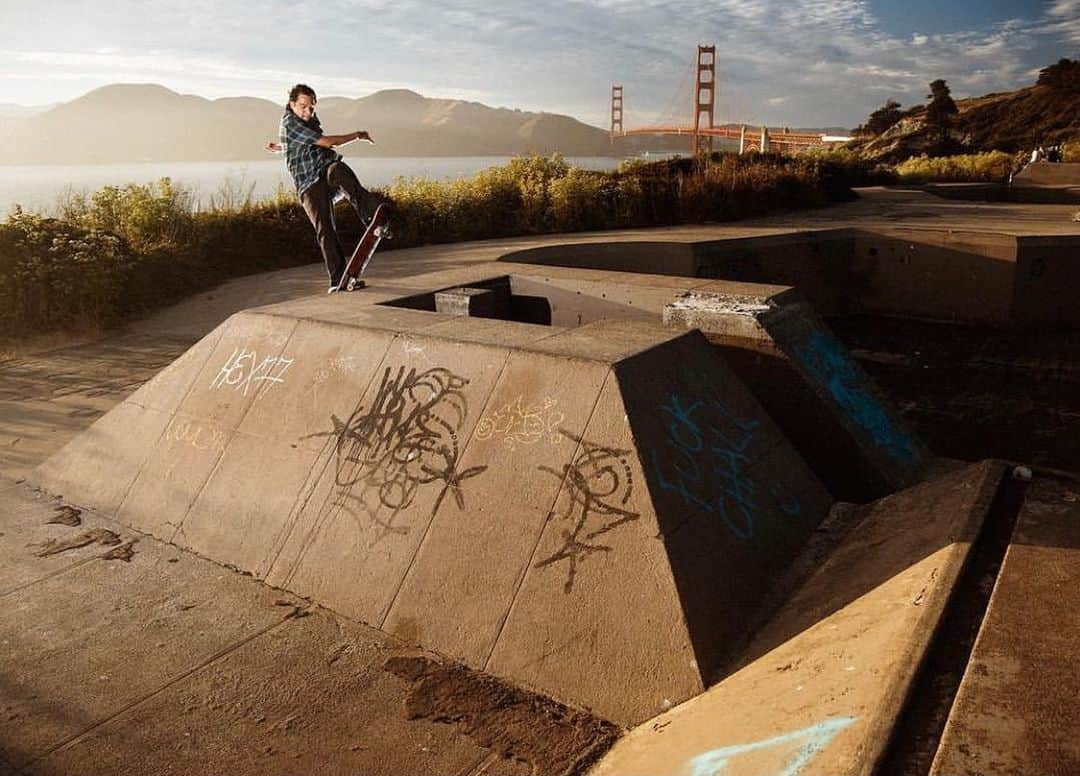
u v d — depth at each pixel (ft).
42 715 11.20
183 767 10.18
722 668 10.81
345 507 14.64
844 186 72.43
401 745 10.44
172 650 12.63
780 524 13.61
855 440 16.85
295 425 16.35
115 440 18.84
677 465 12.80
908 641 8.90
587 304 22.41
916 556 11.44
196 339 31.45
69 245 34.55
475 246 48.93
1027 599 9.69
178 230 43.55
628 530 11.85
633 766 9.32
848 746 7.61
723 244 39.91
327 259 23.79
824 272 42.11
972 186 83.51
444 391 14.94
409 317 17.90
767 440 15.05
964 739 7.42
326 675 11.91
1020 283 37.47
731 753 8.52
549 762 9.97
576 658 11.28
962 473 14.30
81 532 16.62
